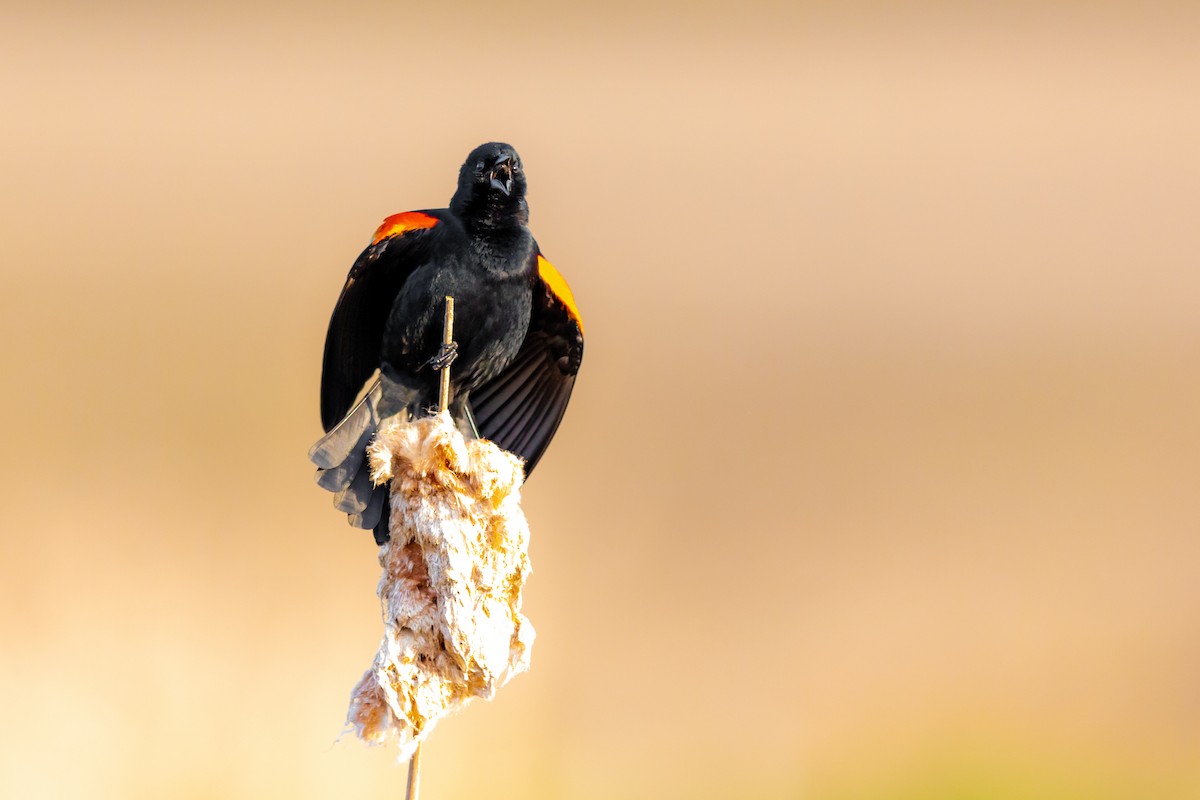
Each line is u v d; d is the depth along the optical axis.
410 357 10.52
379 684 7.65
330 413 10.58
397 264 10.57
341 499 9.38
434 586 7.79
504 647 7.84
